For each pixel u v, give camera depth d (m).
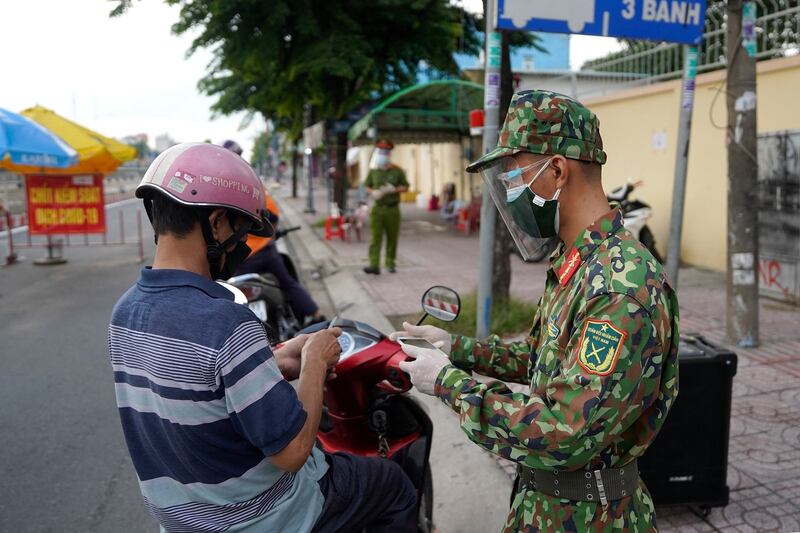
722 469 2.89
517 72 14.91
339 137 14.85
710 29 8.71
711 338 5.72
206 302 1.42
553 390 1.37
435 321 6.22
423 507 2.64
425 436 2.51
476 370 1.95
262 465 1.51
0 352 6.38
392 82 13.92
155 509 1.55
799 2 7.51
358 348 2.23
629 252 1.41
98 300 8.80
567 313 1.46
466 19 13.48
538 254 1.70
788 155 6.66
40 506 3.54
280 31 11.34
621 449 1.52
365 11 12.09
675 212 5.13
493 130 4.64
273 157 59.44
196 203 1.46
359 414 2.36
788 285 6.82
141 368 1.44
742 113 5.13
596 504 1.52
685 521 2.96
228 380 1.37
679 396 2.84
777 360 5.02
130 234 17.47
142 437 1.50
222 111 18.70
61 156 10.28
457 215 15.52
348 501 1.85
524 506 1.64
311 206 22.67
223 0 9.85
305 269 10.60
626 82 10.82
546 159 1.50
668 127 9.23
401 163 28.89
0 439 4.38
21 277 10.70
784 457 3.49
